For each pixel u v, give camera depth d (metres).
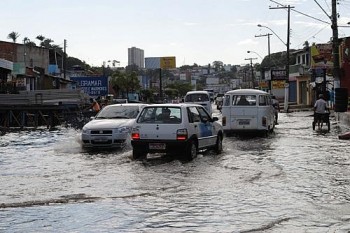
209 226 8.24
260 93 25.62
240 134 26.30
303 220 8.59
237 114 25.41
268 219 8.66
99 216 8.98
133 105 21.19
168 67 123.69
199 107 17.88
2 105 35.53
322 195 10.66
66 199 10.44
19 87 47.84
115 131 18.98
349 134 23.86
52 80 60.22
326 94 45.44
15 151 19.59
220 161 16.08
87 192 11.16
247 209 9.42
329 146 20.61
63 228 8.21
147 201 10.20
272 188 11.47
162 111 16.41
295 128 31.05
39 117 36.62
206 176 13.15
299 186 11.70
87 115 34.91
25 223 8.55
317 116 29.41
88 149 19.42
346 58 44.22
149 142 16.16
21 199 10.47
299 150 19.20
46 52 67.50
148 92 99.69
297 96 72.62
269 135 26.31
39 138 26.14
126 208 9.59
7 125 35.44
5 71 42.94
